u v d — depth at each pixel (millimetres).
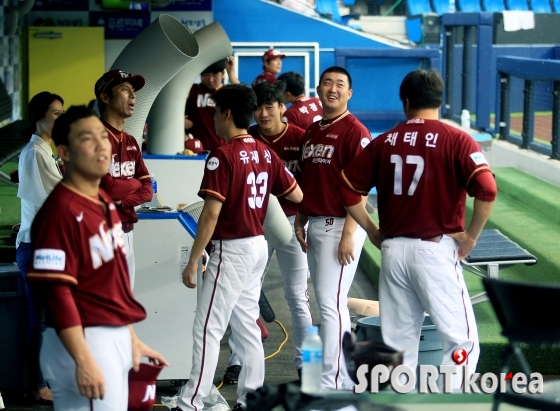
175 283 18188
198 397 16484
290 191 17250
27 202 17156
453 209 14766
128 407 12320
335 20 54969
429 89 14859
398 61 46031
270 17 46375
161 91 26266
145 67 22953
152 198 19359
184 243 18094
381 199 15383
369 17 55625
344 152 17172
